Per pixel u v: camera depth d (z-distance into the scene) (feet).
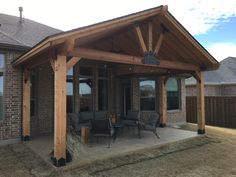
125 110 42.19
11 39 29.53
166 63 27.17
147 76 39.14
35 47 19.99
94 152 22.54
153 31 27.68
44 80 32.45
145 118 41.11
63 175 17.90
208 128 42.16
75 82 36.29
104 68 40.47
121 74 39.47
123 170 19.25
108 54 21.67
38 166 19.58
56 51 18.99
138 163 20.95
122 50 33.40
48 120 32.71
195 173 18.92
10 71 27.99
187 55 31.22
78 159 20.40
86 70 38.17
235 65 76.69
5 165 20.02
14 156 22.48
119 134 31.86
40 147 24.45
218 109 47.09
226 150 26.02
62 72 19.10
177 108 45.83
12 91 28.09
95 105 38.73
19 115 28.50
